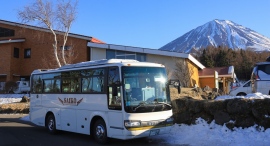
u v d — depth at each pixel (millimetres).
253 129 9250
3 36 40312
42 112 13344
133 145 9398
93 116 10055
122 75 8992
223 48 92938
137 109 8773
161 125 9141
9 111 22828
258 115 9328
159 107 9203
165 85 9680
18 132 13219
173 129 11094
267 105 9312
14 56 38469
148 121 8867
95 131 10047
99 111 9805
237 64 77438
